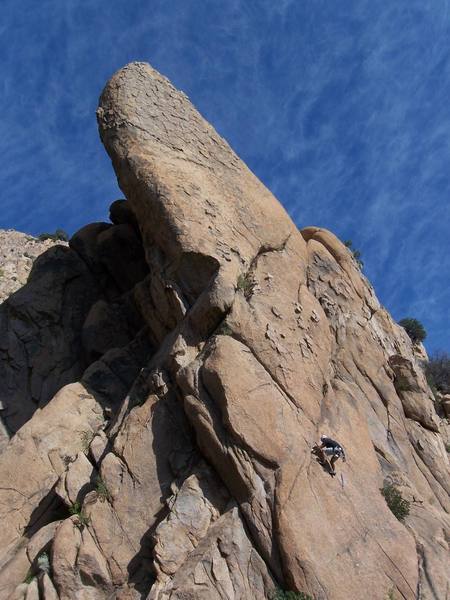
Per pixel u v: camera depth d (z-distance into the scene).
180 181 20.75
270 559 14.43
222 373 16.25
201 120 24.17
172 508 15.21
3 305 24.62
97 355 22.97
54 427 19.16
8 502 17.89
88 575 14.95
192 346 17.72
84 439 19.00
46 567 15.27
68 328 24.20
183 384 16.58
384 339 23.31
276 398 16.50
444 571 15.51
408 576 15.12
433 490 19.95
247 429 15.70
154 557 14.52
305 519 14.85
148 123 22.61
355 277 23.89
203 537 14.86
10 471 18.34
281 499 14.95
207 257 19.00
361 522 15.63
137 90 23.41
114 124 22.52
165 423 16.95
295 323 19.03
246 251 20.27
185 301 19.03
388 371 22.08
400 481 18.48
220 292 17.92
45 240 42.56
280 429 15.99
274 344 17.70
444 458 21.22
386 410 20.92
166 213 19.81
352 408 18.80
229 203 21.55
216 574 14.10
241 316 17.81
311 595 13.97
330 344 20.25
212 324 17.95
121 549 15.38
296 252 22.25
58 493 16.80
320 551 14.54
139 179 20.83
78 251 26.28
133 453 16.62
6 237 41.59
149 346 21.67
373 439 19.64
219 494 15.57
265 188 23.52
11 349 23.41
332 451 16.27
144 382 18.08
